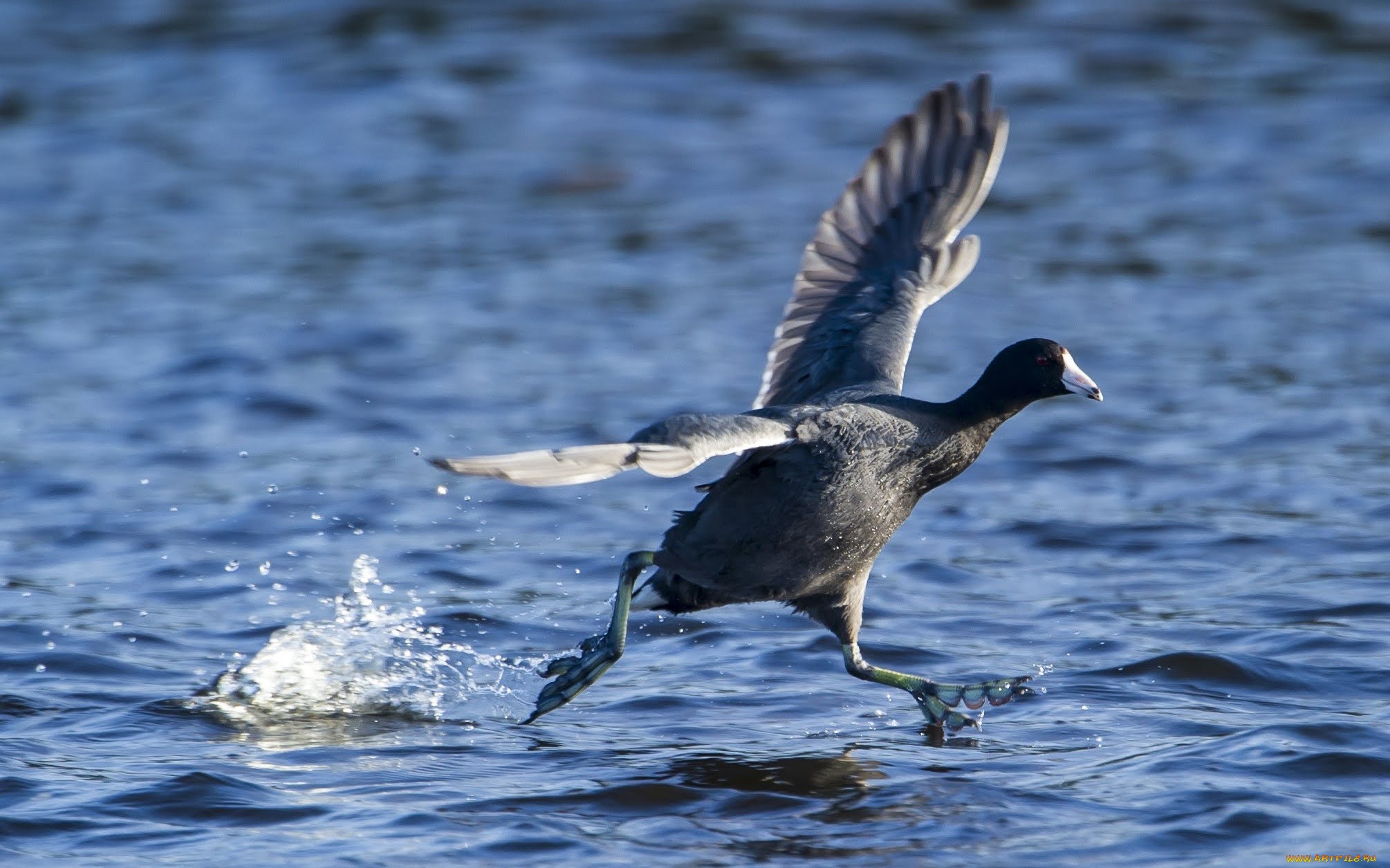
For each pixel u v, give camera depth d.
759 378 17.48
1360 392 16.72
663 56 31.98
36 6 35.66
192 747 9.17
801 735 9.43
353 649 10.82
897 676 9.66
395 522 13.54
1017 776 8.67
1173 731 9.27
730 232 23.45
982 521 13.58
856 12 34.59
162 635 11.06
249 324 19.25
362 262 21.95
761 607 11.83
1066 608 11.57
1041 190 25.00
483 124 28.41
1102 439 15.62
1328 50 31.77
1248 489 14.17
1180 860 7.54
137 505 13.80
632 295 20.69
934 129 10.73
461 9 35.09
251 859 7.59
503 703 10.08
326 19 34.41
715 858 7.67
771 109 29.11
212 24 34.12
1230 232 22.80
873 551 9.48
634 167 26.42
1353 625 10.98
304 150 27.11
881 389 9.64
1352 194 24.34
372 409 16.55
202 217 23.88
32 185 25.20
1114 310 19.81
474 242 22.91
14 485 14.23
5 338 18.72
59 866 7.53
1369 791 8.27
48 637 10.91
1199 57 31.55
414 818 8.09
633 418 16.16
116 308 19.86
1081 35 32.91
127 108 29.16
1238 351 18.19
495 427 15.96
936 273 10.49
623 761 8.99
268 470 14.81
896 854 7.68
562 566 12.65
